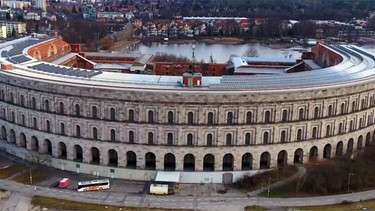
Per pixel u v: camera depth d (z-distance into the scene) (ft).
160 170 534.37
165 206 473.26
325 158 573.33
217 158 530.27
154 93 511.81
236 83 558.15
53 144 563.07
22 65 635.66
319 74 617.62
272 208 470.80
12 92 583.99
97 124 535.19
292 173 533.14
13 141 604.49
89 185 503.20
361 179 523.70
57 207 465.88
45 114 558.56
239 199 491.72
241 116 522.06
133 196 495.00
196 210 465.88
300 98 531.91
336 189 507.71
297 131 544.62
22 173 544.62
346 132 577.84
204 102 513.45
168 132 524.52
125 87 527.81
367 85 579.89
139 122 524.11
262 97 518.78
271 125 530.68
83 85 533.55
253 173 537.24
